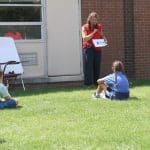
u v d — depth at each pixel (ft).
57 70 89.92
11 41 84.94
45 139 46.88
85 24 87.71
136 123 53.06
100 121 54.29
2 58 83.15
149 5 95.66
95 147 43.96
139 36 95.20
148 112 59.06
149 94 73.77
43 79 88.63
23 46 88.07
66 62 90.33
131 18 94.53
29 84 87.66
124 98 68.08
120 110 60.29
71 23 90.43
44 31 89.15
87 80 86.02
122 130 49.93
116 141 45.85
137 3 94.73
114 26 93.20
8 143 45.75
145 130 49.83
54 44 89.76
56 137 47.60
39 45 88.99
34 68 88.74
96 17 84.53
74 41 90.68
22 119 56.03
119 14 93.45
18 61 83.51
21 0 87.97
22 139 47.01
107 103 65.21
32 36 88.74
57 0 89.51
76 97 71.20
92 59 85.20
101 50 89.25
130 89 79.87
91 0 91.25
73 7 90.33
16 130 50.75
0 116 57.67
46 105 64.49
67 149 43.52
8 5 87.25
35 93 77.25
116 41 93.56
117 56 93.71
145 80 94.38
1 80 65.57
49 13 89.25
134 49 94.94
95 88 82.94
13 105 63.10
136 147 43.75
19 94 76.33
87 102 66.33
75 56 90.74
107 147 43.91
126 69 94.53
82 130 50.21
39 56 88.99
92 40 84.69
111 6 92.79
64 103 65.87
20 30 88.17
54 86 88.43
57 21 89.66
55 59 89.76
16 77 84.17
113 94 68.08
